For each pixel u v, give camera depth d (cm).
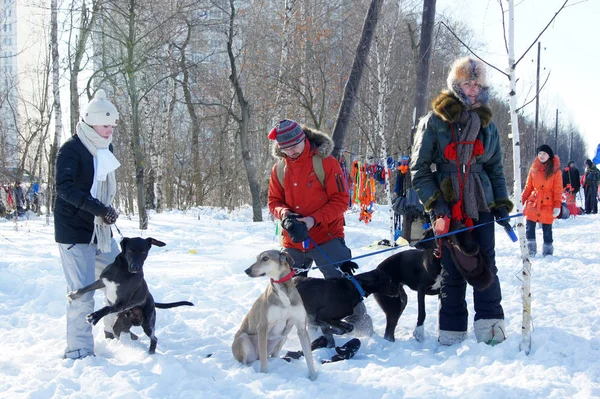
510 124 493
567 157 8619
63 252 484
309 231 544
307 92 1969
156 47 1648
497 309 498
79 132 495
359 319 550
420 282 546
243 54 2109
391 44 1709
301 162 529
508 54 479
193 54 2502
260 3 2136
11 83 2538
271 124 2147
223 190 2830
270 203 555
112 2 1546
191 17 1881
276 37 2019
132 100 1572
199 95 2716
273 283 443
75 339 476
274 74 1875
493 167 507
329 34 1920
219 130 2808
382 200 2656
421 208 1022
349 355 487
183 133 3256
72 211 483
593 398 360
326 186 534
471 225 488
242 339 470
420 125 516
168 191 2892
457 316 511
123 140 2741
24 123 2695
